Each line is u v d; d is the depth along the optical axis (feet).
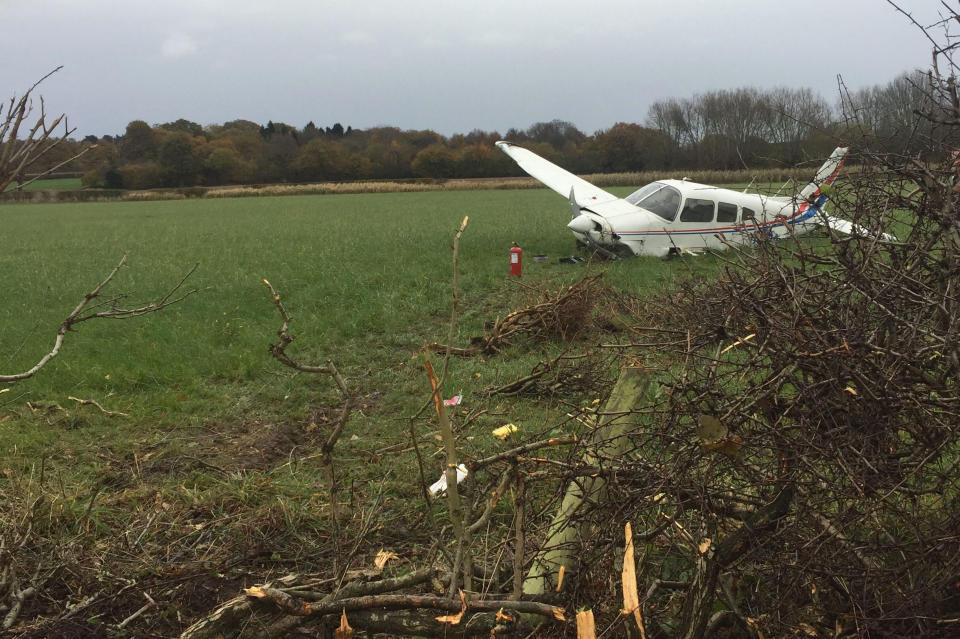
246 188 242.99
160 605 10.41
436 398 8.14
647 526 9.77
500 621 8.00
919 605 7.25
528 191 215.31
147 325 28.91
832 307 8.41
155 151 262.26
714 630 8.55
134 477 15.55
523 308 27.55
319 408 20.54
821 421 7.87
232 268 47.06
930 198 8.55
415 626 8.17
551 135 291.38
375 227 84.02
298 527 12.88
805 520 7.93
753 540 7.93
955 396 7.48
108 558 11.68
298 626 8.31
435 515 12.96
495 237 62.44
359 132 349.20
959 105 7.98
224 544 12.33
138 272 46.88
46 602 10.44
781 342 8.12
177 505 13.94
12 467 15.75
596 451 8.70
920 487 7.88
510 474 8.82
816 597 8.04
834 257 9.13
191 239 74.84
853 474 7.43
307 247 59.72
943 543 7.36
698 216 42.98
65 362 23.32
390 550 11.91
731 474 8.82
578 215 47.34
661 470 8.23
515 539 9.30
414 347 26.99
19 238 84.23
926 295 8.13
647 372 9.35
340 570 9.70
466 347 25.91
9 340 26.89
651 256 43.39
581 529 8.70
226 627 8.02
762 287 9.09
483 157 286.46
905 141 8.78
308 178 288.92
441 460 15.69
